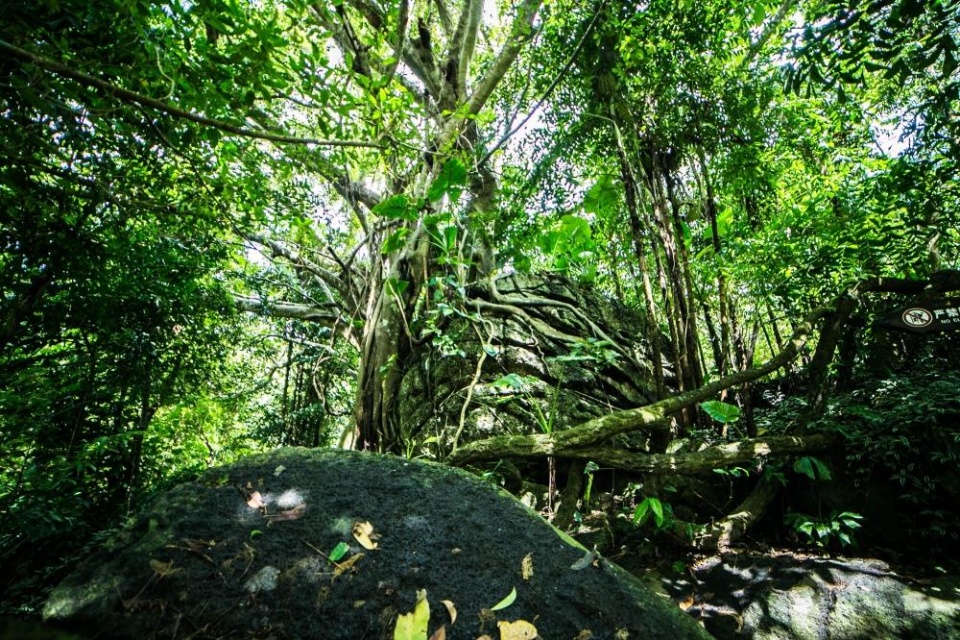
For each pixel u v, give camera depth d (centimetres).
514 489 401
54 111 204
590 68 472
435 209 593
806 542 296
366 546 160
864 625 214
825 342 355
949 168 304
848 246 392
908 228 371
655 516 290
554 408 381
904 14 197
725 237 486
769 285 429
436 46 759
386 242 438
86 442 383
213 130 259
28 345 376
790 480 324
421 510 183
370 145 264
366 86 305
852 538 277
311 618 134
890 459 284
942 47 200
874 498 289
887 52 214
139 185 308
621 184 484
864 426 311
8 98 209
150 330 453
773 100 505
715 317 679
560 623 145
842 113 530
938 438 278
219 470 193
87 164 279
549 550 176
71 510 348
